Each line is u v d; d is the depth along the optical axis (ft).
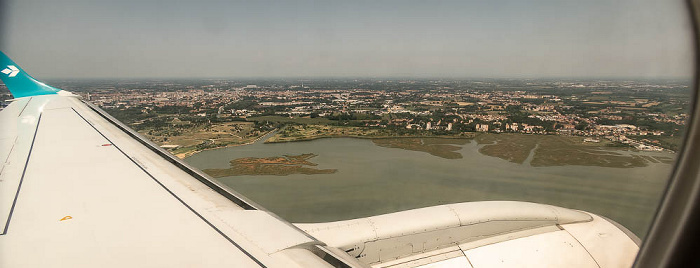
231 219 10.85
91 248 9.09
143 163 17.34
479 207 18.39
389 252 16.29
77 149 19.70
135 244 9.28
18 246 9.16
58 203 12.21
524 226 18.66
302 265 8.25
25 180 14.61
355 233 15.97
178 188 13.87
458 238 17.40
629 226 48.85
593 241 18.16
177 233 9.93
